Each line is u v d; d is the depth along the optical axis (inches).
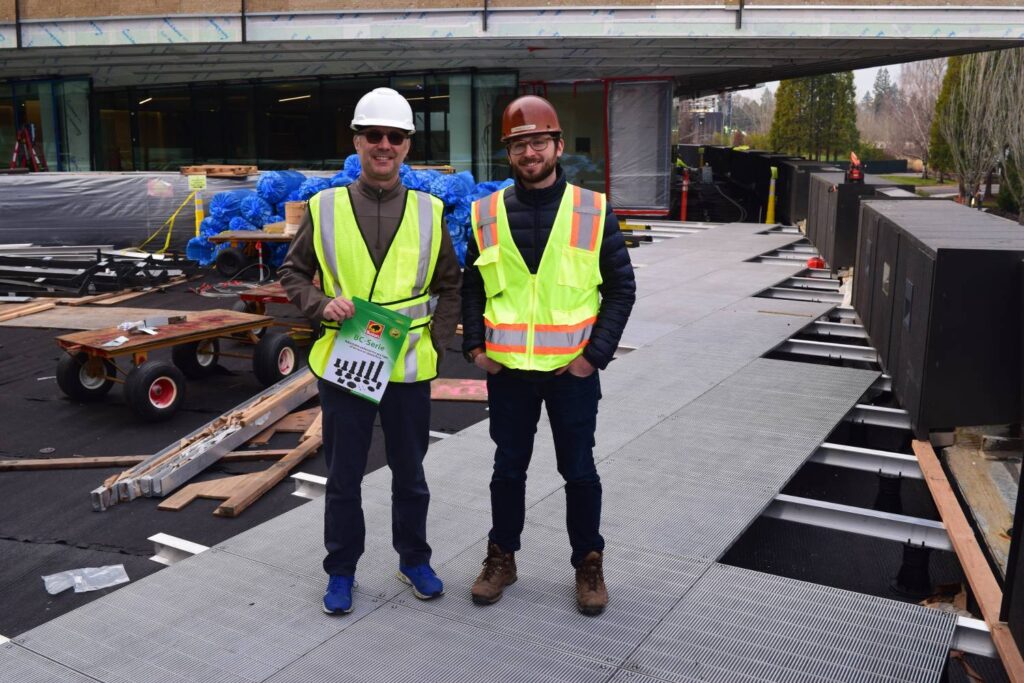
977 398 219.3
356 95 805.2
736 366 304.0
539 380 138.5
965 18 611.5
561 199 139.5
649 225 797.9
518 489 147.0
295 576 160.9
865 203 350.9
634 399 267.7
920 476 205.0
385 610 148.1
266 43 661.3
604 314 139.9
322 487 212.1
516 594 152.9
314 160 832.9
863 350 321.1
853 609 147.1
